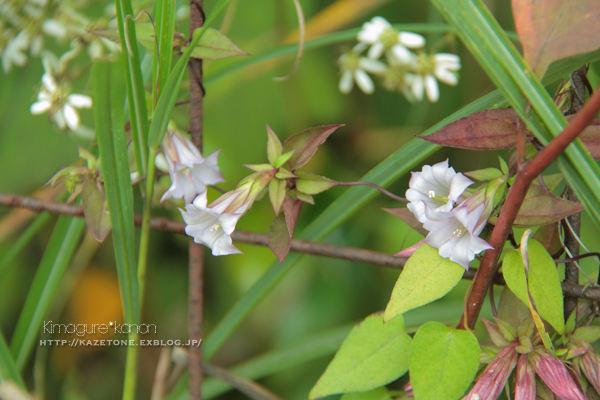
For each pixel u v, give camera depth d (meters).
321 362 0.83
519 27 0.56
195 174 0.61
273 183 0.60
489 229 0.59
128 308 0.63
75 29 0.69
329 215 0.63
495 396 0.58
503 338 0.59
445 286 0.58
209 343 0.65
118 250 0.62
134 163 0.64
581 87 0.59
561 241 0.60
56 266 0.66
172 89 0.59
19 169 0.83
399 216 0.60
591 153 0.57
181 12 0.67
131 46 0.59
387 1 0.88
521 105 0.56
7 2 0.70
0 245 0.88
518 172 0.56
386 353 0.60
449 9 0.57
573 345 0.59
